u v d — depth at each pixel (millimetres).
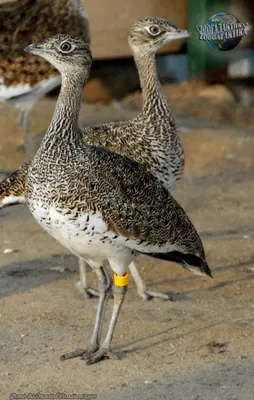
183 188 16047
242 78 24203
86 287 11203
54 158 8953
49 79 16016
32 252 12797
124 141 11109
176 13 22594
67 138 9070
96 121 19281
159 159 11102
